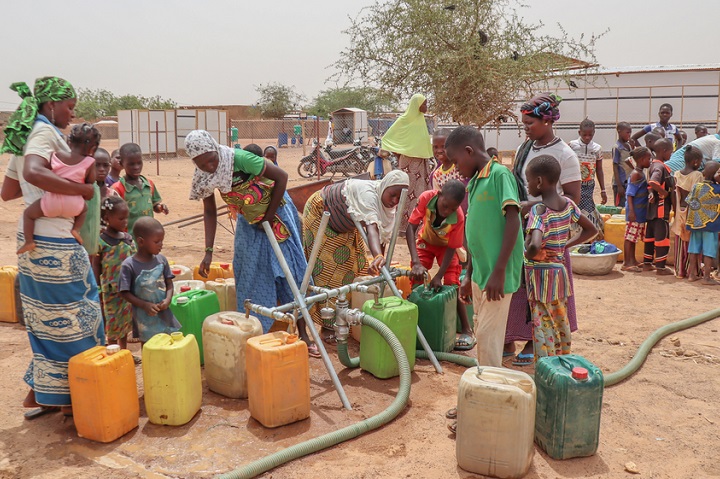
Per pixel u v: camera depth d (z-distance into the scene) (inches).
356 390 178.5
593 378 138.4
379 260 192.2
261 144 1829.5
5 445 147.9
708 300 277.4
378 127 876.6
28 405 161.5
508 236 143.9
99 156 203.2
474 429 132.9
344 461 140.5
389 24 540.1
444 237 204.2
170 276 182.5
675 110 1029.8
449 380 186.5
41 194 146.2
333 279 213.6
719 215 298.0
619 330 234.8
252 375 155.4
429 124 710.5
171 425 156.4
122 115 1280.8
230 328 169.9
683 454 143.9
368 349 186.5
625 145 405.4
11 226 460.4
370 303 188.7
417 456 142.6
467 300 169.3
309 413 160.2
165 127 1332.4
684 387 181.8
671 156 352.8
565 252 184.2
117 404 148.6
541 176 169.3
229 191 177.9
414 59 533.3
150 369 153.9
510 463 131.3
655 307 266.4
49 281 148.3
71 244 150.3
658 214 325.1
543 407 142.6
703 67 997.8
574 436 139.4
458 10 527.5
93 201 159.6
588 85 1060.5
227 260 353.7
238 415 162.9
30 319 151.6
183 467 138.1
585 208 351.3
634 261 339.6
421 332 201.9
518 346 220.8
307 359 157.5
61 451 145.2
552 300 173.9
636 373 193.0
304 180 864.3
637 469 136.6
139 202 236.7
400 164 344.2
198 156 169.5
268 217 183.3
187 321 190.4
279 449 145.3
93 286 159.3
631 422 159.6
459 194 190.1
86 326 154.6
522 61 526.6
